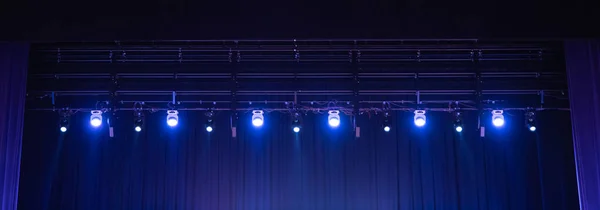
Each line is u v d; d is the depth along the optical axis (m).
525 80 9.29
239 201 9.80
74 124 9.98
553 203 9.71
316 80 9.47
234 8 7.07
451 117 9.98
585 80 8.29
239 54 9.34
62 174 9.86
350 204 9.79
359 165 9.89
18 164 8.28
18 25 7.04
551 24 6.97
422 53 9.38
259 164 9.91
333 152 9.93
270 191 9.83
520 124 9.94
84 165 9.89
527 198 9.77
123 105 9.92
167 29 7.05
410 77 9.47
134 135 9.96
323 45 9.17
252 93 9.57
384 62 9.30
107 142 9.95
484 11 7.01
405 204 9.79
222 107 9.91
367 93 9.56
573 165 9.77
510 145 9.90
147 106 9.89
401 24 7.02
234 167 9.90
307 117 10.00
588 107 8.23
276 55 9.41
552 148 9.83
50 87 9.32
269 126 9.98
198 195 9.83
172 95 9.75
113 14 7.07
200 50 9.25
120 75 9.39
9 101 8.34
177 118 9.54
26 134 9.89
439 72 9.20
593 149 8.16
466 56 9.34
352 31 7.02
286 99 9.81
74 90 9.32
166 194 9.84
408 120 9.95
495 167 9.86
